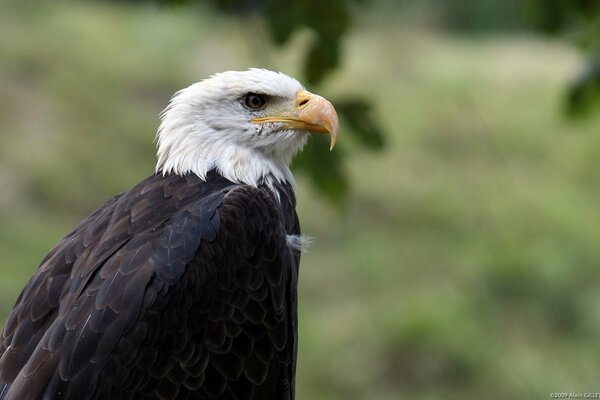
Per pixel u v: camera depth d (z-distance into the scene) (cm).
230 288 741
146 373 706
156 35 2369
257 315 750
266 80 830
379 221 1852
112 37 2342
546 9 1008
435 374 1484
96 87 2150
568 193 1886
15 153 1919
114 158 1988
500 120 2139
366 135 910
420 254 1702
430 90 2273
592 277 1527
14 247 1716
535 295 1401
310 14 895
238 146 832
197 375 723
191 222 747
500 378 1359
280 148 841
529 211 1698
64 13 2427
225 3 952
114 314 705
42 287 748
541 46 2608
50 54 2214
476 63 2448
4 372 718
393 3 2448
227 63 2331
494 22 2841
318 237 1827
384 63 2369
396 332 1545
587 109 1055
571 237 1652
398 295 1642
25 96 2078
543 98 2252
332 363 1538
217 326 733
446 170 1955
